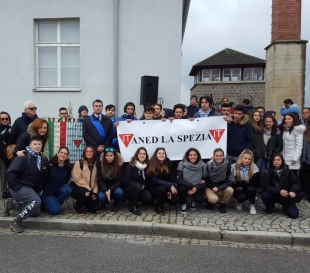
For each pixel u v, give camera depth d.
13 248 4.26
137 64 8.65
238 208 5.87
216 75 32.88
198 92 32.62
